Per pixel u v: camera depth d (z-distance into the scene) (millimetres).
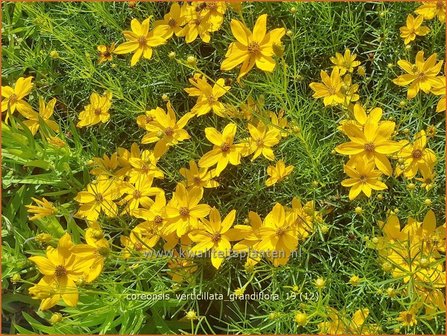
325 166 565
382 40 594
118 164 573
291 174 561
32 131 590
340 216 556
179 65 641
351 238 537
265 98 600
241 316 525
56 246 538
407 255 467
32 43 678
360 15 644
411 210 538
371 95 616
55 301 472
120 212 583
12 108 581
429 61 524
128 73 655
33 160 585
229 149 514
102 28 708
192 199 508
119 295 507
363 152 469
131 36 569
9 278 597
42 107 600
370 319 514
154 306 553
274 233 481
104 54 612
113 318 530
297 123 521
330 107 605
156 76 637
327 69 636
